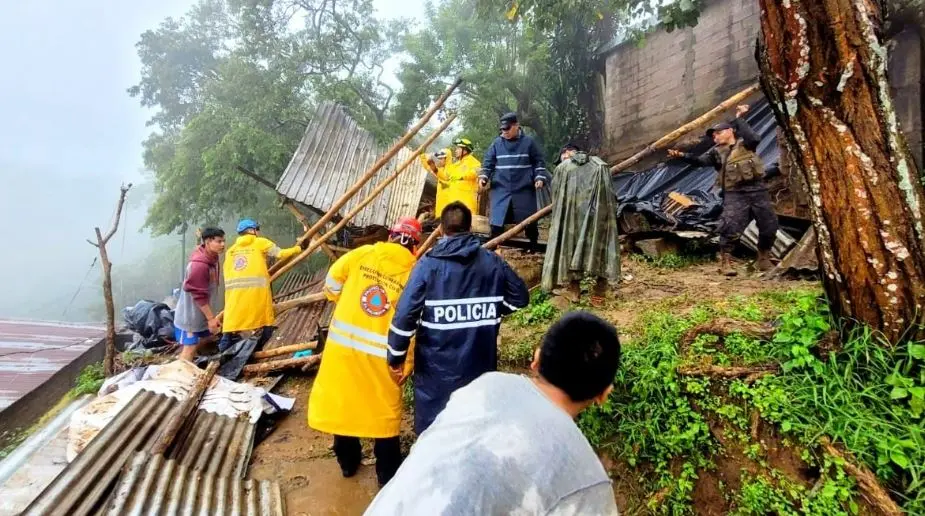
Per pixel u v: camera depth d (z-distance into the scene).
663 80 13.02
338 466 3.83
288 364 5.49
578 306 4.79
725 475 2.80
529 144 6.07
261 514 3.17
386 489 1.31
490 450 1.23
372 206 9.46
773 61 2.70
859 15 2.47
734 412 2.82
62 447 4.06
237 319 5.45
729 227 5.64
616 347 1.47
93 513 2.81
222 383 4.64
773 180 7.61
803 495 2.47
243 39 16.03
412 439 4.10
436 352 2.98
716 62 11.65
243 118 15.33
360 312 3.33
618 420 3.25
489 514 1.14
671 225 7.29
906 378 2.51
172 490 3.02
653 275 6.02
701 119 4.25
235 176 14.91
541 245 6.37
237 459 3.77
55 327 9.44
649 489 3.03
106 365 5.94
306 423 4.53
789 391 2.76
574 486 1.21
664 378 3.13
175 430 3.57
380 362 3.28
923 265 2.56
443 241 3.06
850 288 2.71
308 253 6.67
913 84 8.21
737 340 3.21
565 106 16.14
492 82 16.14
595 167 4.56
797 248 5.30
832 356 2.74
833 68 2.53
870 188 2.55
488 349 3.04
